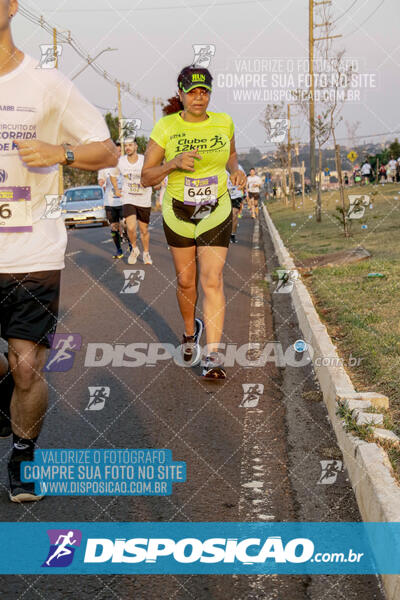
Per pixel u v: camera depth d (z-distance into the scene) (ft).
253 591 7.89
